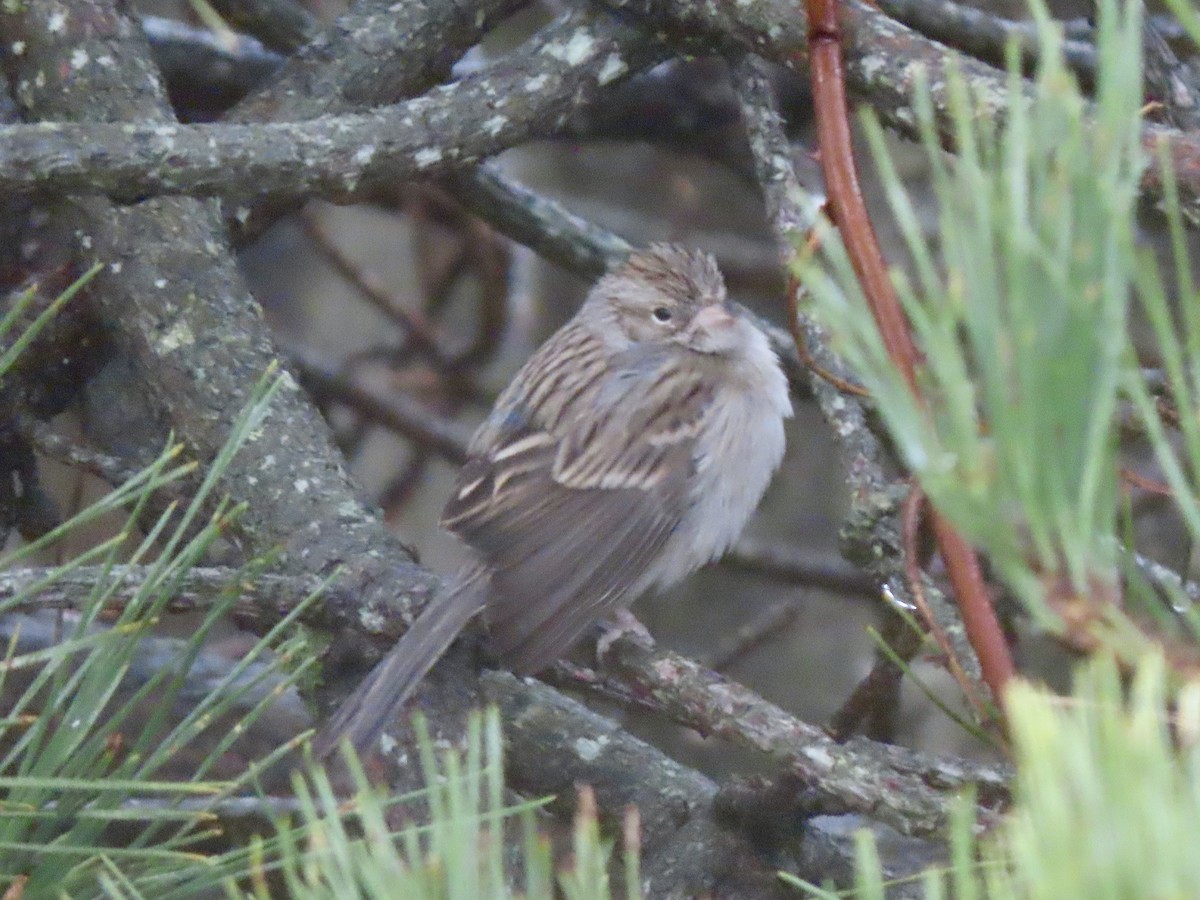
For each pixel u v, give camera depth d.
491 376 12.88
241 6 10.37
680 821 6.84
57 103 8.12
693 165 14.04
